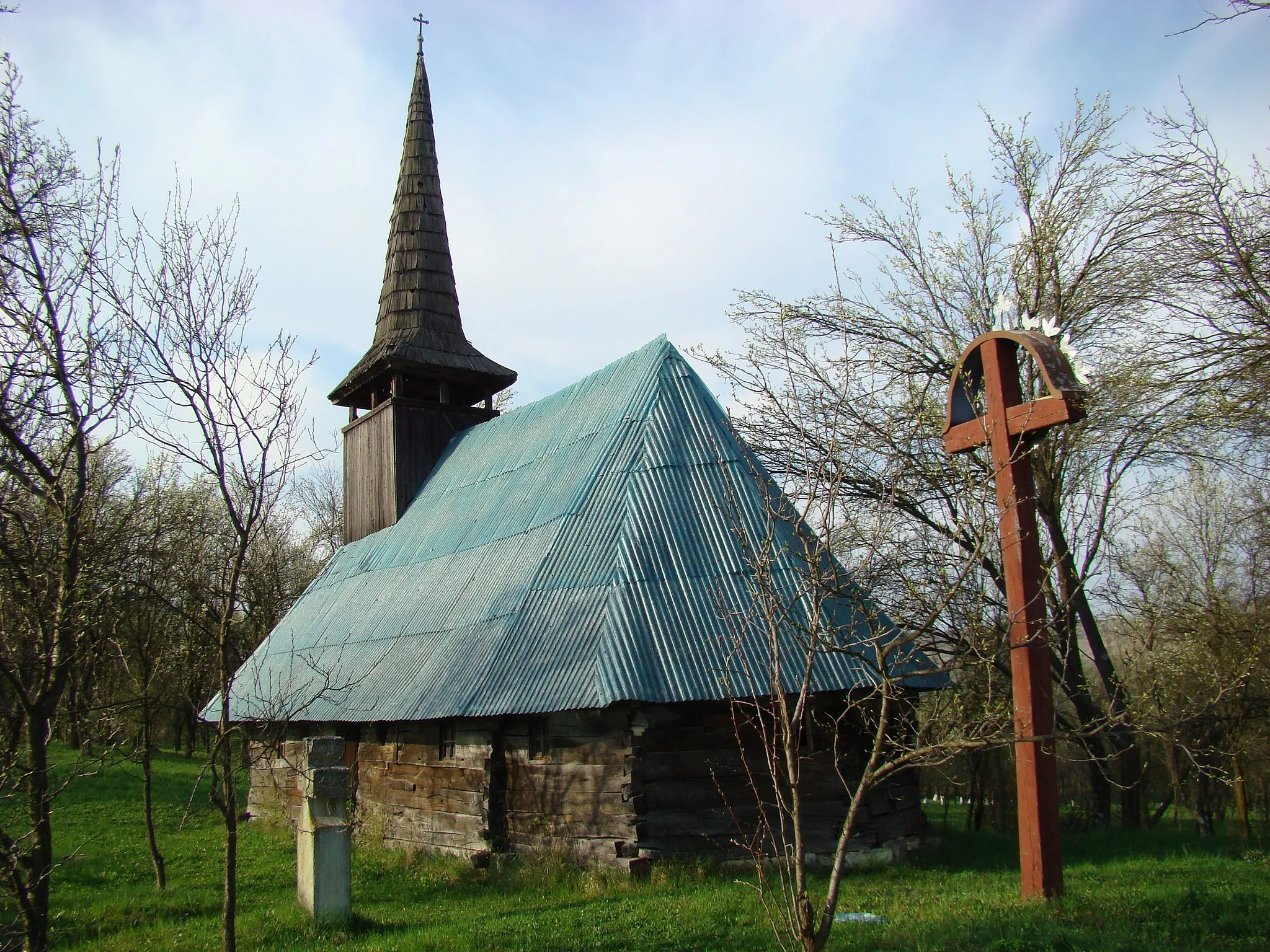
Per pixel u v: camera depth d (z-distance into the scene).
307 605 24.67
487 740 14.63
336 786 11.14
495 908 11.30
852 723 12.57
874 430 13.13
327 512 56.00
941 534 15.30
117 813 20.72
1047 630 8.79
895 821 13.45
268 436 8.50
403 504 24.67
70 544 7.20
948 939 7.62
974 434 9.45
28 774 6.97
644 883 11.98
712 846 12.63
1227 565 22.56
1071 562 17.39
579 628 13.88
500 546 17.81
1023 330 9.34
